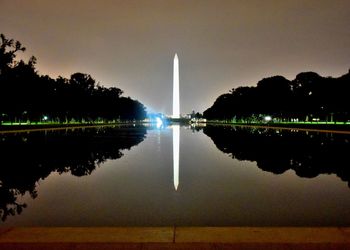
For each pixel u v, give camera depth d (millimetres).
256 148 36344
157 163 25234
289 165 23797
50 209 12578
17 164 24094
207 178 18938
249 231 8555
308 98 108438
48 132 66562
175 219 11297
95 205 13109
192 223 10898
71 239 8094
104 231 8602
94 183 17531
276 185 16906
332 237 8125
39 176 19547
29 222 11078
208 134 66250
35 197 14484
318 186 16562
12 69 73688
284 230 8602
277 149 34719
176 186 16750
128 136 58406
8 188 16297
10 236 8289
